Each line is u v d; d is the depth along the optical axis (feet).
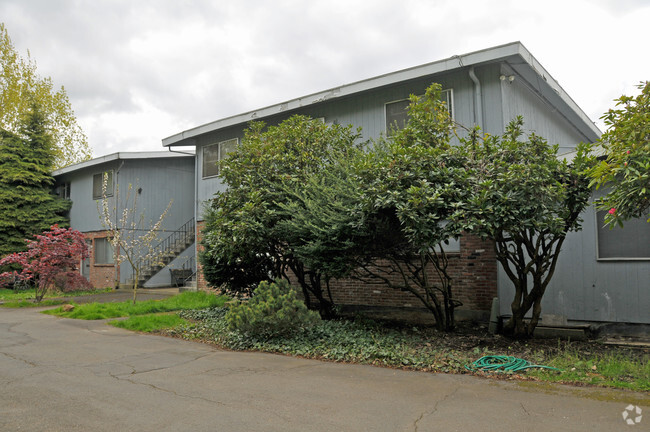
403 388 18.31
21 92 98.94
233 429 14.15
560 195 23.67
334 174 31.91
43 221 76.48
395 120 41.52
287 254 33.86
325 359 23.72
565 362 21.42
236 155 35.55
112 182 69.92
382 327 32.58
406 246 29.22
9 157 77.05
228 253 33.55
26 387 18.67
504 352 24.59
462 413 15.33
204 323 34.53
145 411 15.78
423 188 23.24
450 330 31.68
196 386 18.76
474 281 34.96
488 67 36.88
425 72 38.34
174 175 73.46
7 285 72.49
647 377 18.81
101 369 21.70
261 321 26.37
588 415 14.97
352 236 27.58
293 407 16.10
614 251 29.04
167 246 71.00
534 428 13.94
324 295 43.52
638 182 18.28
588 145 24.86
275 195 32.42
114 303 45.16
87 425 14.53
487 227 22.36
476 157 26.14
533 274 27.73
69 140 106.42
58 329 33.55
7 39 97.86
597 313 29.40
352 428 14.15
